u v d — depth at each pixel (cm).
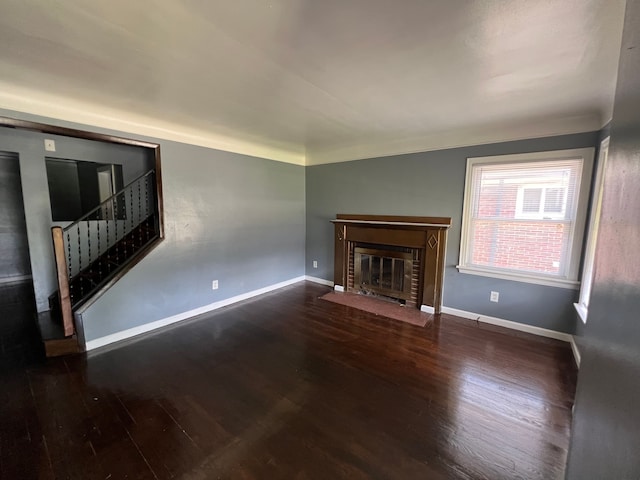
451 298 372
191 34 151
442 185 366
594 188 269
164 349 283
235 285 418
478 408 202
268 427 184
